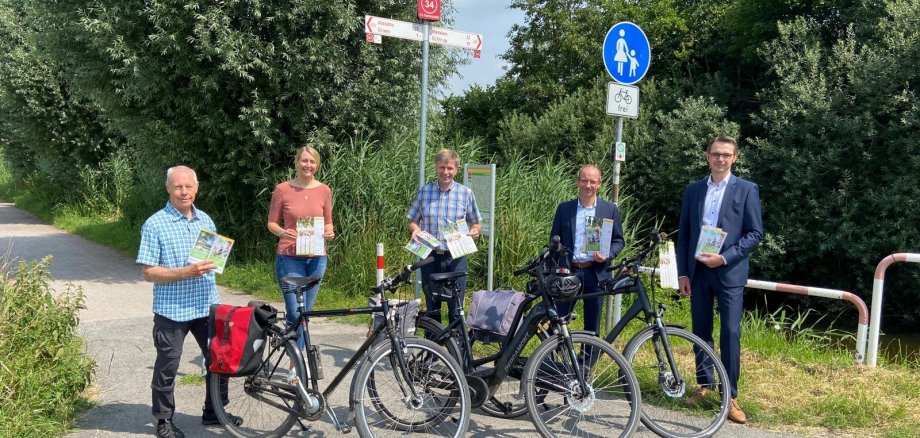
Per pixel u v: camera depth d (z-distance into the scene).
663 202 14.66
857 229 11.98
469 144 10.77
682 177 13.79
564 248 4.65
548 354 4.07
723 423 4.29
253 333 3.96
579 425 4.29
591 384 4.09
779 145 12.96
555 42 20.77
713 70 17.17
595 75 19.61
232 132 10.41
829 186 12.64
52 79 18.28
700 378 4.55
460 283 5.34
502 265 8.77
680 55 16.66
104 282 9.82
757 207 4.58
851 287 12.64
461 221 5.31
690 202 4.82
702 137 13.64
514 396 4.81
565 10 20.84
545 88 20.12
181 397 4.97
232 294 9.27
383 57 11.62
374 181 9.48
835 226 12.30
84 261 11.82
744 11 15.20
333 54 10.43
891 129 11.67
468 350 4.36
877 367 5.66
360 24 10.81
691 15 17.55
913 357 9.80
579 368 4.03
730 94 15.14
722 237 4.49
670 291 8.63
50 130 18.94
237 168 10.93
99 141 19.36
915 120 11.23
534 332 4.29
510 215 8.98
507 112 20.38
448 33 6.82
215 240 4.00
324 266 5.53
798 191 12.44
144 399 4.91
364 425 3.84
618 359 4.07
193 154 10.95
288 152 10.99
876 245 11.80
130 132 11.84
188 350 6.22
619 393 4.17
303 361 4.03
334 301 8.63
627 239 10.03
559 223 5.08
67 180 20.45
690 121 13.79
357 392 3.83
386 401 4.04
